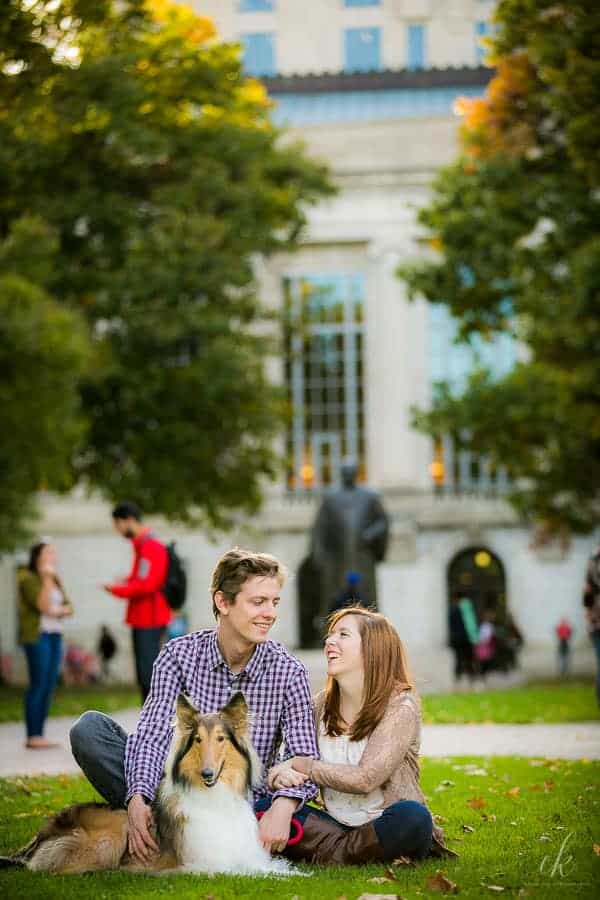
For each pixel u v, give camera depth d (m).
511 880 6.81
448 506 51.59
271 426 32.66
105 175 29.81
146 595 12.62
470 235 28.42
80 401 28.28
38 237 25.69
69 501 51.28
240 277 30.58
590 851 7.67
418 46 63.69
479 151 28.92
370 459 51.94
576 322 27.08
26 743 14.26
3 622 50.12
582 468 33.22
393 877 6.74
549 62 24.69
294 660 7.39
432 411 33.44
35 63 20.88
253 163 31.55
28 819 9.20
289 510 51.53
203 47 29.84
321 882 6.61
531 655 50.88
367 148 51.56
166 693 7.23
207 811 6.68
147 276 29.88
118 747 7.55
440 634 51.47
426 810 7.16
